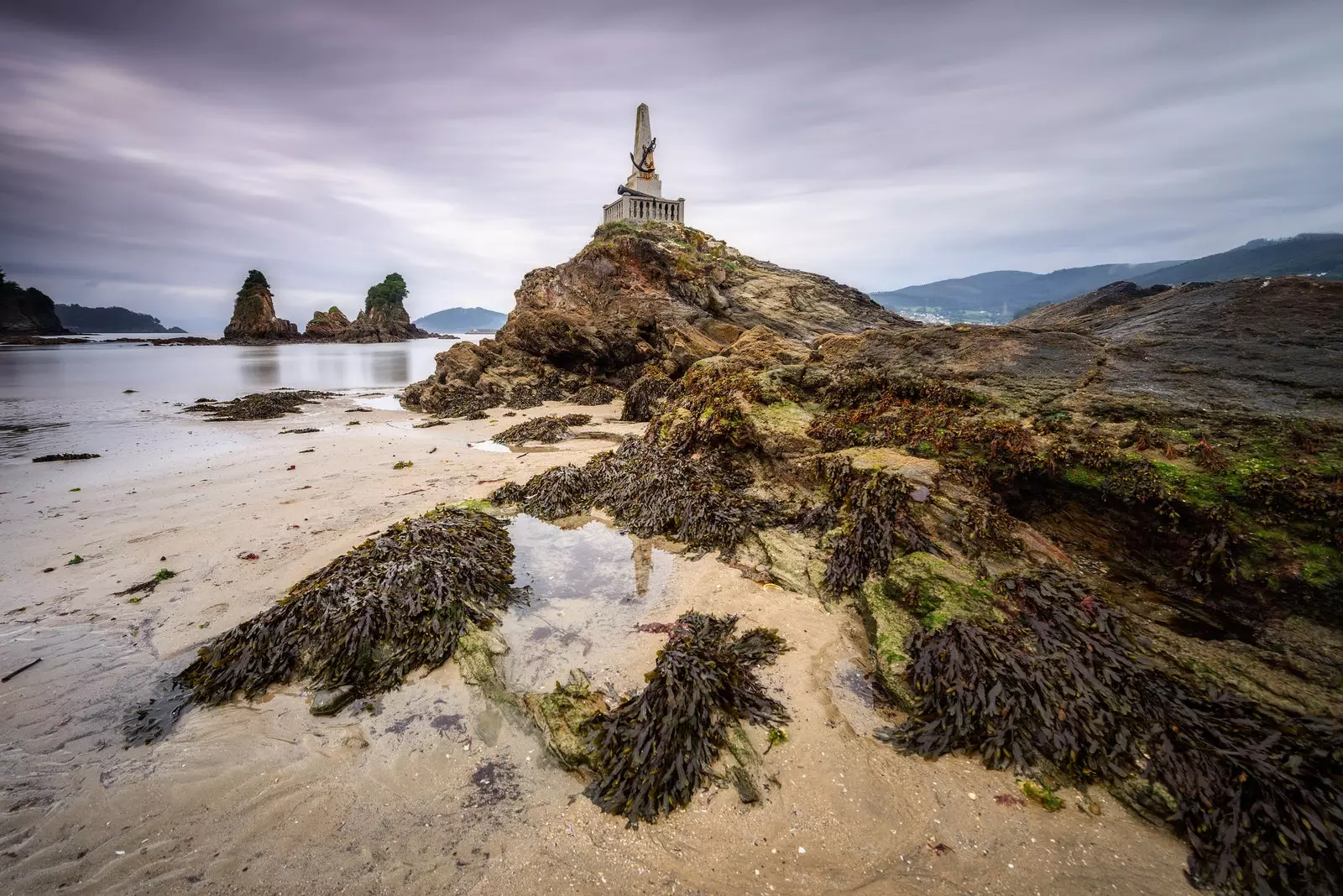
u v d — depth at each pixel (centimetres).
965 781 465
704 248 4003
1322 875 367
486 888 390
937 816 437
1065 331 1061
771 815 442
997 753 476
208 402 2892
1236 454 634
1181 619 588
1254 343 834
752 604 735
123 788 470
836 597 727
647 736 484
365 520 1063
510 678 598
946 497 759
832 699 563
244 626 647
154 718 555
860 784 466
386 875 398
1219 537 579
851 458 899
